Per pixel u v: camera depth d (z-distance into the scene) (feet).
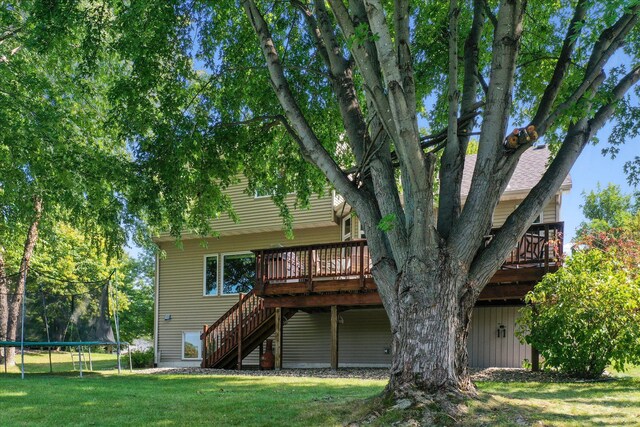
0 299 57.72
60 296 46.44
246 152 34.73
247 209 59.77
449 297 19.75
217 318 60.95
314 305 45.85
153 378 38.65
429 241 19.77
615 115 30.40
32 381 36.19
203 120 33.04
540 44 31.45
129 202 34.71
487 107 20.86
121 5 30.83
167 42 31.40
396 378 19.81
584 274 32.96
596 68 20.90
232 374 42.93
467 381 20.16
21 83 41.27
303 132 23.39
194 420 20.95
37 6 29.04
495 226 51.90
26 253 56.85
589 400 23.98
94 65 31.89
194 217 35.53
